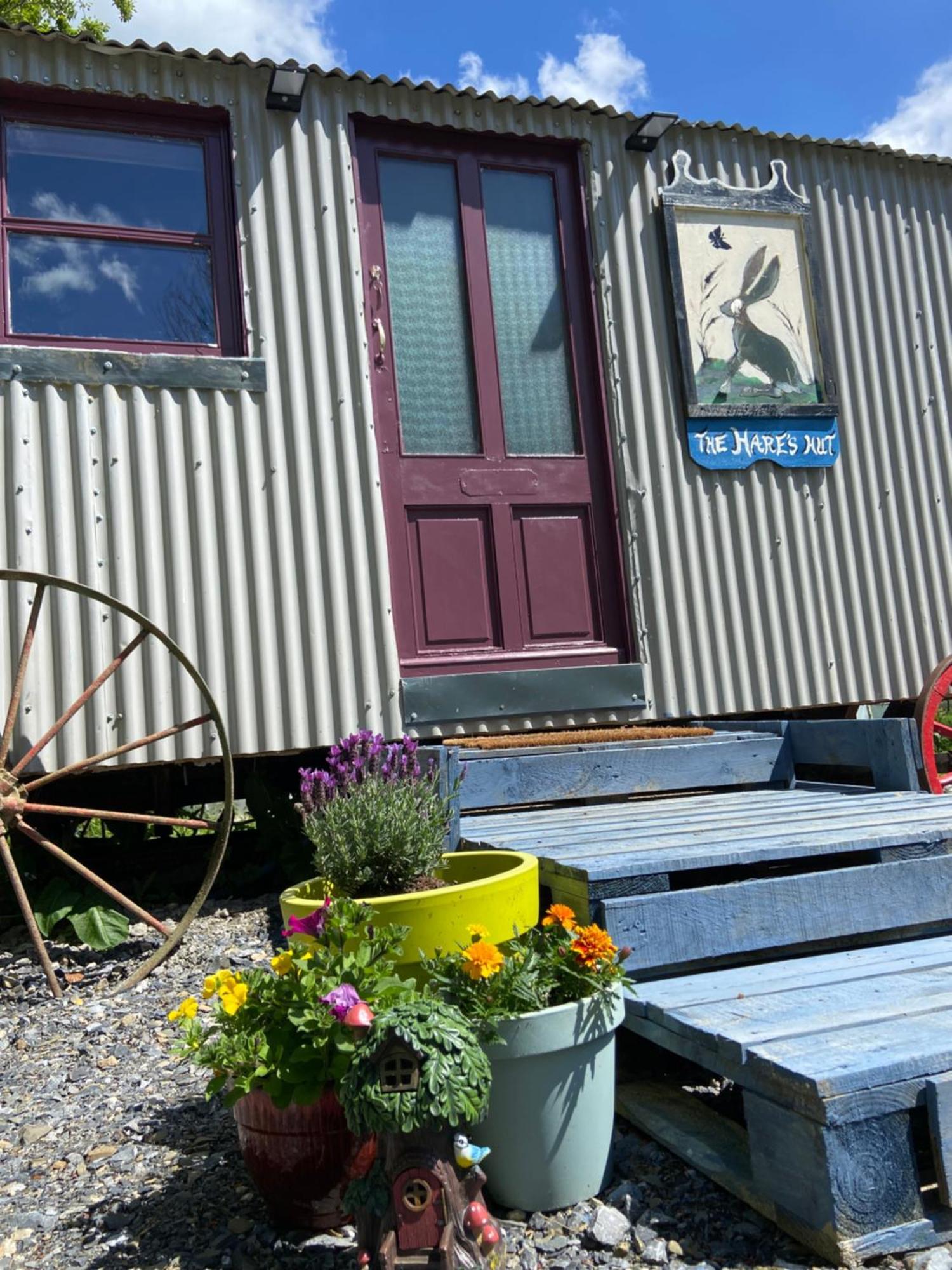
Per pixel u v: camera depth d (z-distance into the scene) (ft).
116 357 16.35
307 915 8.54
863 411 21.61
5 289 16.40
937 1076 6.78
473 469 18.85
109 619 15.92
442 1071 5.91
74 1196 8.29
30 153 16.80
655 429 19.86
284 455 17.25
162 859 17.74
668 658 19.34
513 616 18.76
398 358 18.70
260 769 18.99
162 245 17.39
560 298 20.04
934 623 21.70
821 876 9.91
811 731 16.26
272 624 16.80
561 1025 7.47
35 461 15.81
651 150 20.45
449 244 19.39
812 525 20.88
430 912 8.37
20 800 13.50
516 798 14.42
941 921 10.55
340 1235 7.43
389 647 17.43
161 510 16.44
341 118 18.38
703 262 20.48
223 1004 7.49
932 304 22.70
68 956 14.58
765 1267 6.65
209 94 17.57
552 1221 7.45
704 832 11.69
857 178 22.31
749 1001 8.41
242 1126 7.55
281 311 17.57
